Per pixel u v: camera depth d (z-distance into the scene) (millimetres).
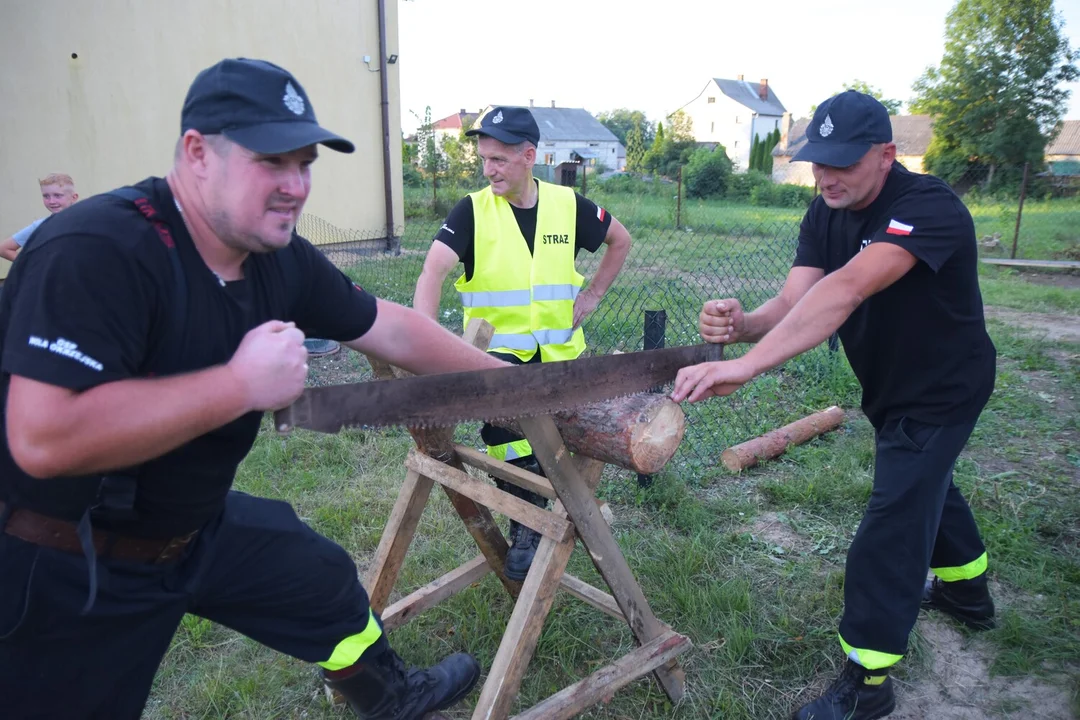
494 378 1879
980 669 2822
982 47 34500
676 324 6934
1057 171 36969
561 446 2176
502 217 3080
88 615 1576
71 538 1540
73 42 9688
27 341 1306
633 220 18203
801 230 2814
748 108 67062
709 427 5012
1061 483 4164
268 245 1532
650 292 8320
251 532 1852
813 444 4770
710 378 2172
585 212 3291
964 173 30891
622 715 2594
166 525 1649
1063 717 2592
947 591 3004
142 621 1681
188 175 1501
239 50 11344
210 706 2611
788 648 2896
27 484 1482
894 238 2227
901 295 2377
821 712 2516
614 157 74000
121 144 10305
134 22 10219
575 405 2080
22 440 1318
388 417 1712
